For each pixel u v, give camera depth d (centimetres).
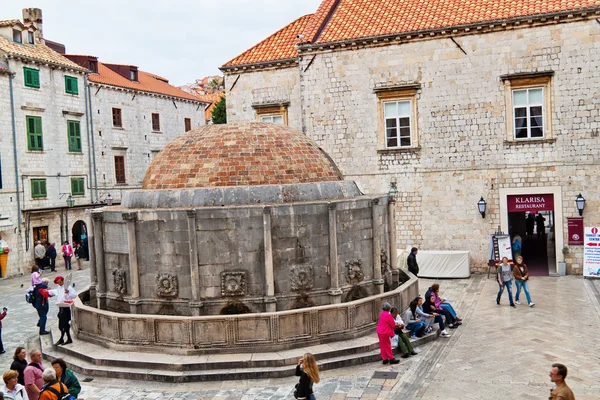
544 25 2802
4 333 2111
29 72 3903
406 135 3112
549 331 1830
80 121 4416
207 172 1911
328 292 1812
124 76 5359
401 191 3105
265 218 1723
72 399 1069
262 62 3500
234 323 1633
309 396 1166
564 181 2812
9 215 3681
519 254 2925
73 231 4400
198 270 1733
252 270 1747
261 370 1532
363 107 3158
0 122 3644
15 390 1120
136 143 5159
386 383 1459
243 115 3600
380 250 1980
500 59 2889
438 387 1417
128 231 1784
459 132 2980
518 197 2906
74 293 1889
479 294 2461
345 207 1853
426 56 3017
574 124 2784
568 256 2823
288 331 1648
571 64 2773
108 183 4794
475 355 1644
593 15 2711
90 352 1705
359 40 3108
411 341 1766
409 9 3253
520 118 2898
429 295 1880
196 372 1540
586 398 1298
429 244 3059
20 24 4019
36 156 3944
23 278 3547
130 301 1802
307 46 3209
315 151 2108
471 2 3116
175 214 1750
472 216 2975
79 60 4784
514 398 1323
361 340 1711
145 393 1454
